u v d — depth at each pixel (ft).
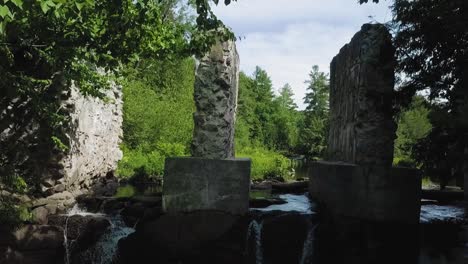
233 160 23.98
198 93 24.97
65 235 23.95
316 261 24.50
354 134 25.98
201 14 20.35
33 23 19.10
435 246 23.50
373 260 23.17
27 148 23.91
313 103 166.91
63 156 24.86
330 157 34.58
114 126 41.32
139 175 43.29
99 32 20.66
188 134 61.62
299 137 151.94
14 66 22.63
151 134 58.23
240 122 113.19
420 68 23.11
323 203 28.37
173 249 23.71
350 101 27.94
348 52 29.55
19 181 22.71
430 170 21.16
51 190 24.98
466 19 19.06
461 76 20.49
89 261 24.03
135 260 24.14
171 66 88.99
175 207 23.88
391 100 24.62
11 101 23.06
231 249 23.58
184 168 23.95
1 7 12.35
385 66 24.49
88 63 25.93
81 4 16.52
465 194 28.22
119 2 19.29
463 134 18.65
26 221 23.31
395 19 23.30
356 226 24.26
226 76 24.94
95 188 33.27
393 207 23.63
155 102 64.34
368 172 24.02
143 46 23.43
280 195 34.19
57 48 20.65
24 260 22.63
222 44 24.97
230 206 23.89
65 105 24.68
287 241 24.25
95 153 33.35
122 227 24.77
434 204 31.32
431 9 20.95
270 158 54.85
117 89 42.11
